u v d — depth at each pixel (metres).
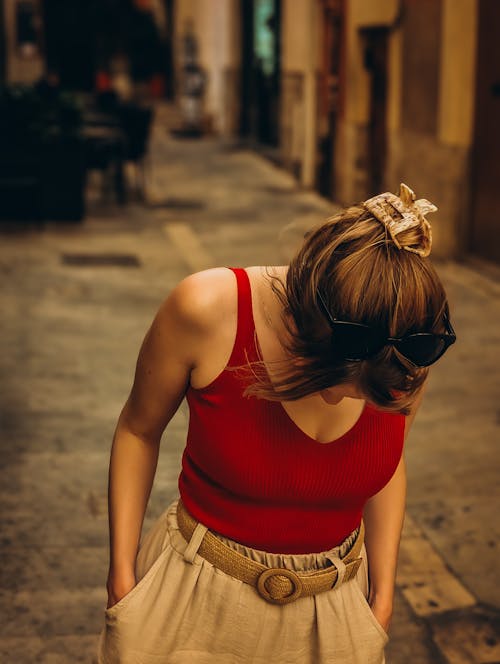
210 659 1.52
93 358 5.66
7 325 6.33
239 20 20.34
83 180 10.66
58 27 28.58
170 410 1.54
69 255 8.80
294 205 12.31
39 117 10.48
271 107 18.14
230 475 1.44
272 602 1.48
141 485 1.60
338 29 12.22
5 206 10.59
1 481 3.89
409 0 9.22
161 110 27.98
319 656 1.52
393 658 2.81
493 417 4.81
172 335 1.45
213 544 1.49
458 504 3.83
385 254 1.27
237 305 1.42
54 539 3.43
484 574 3.31
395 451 1.49
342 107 12.01
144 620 1.52
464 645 2.89
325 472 1.44
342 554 1.54
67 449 4.27
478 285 7.69
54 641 2.82
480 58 8.09
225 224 10.75
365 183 11.67
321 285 1.29
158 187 13.86
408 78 9.34
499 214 7.92
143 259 8.71
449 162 8.43
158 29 28.30
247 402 1.41
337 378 1.32
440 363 5.71
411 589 3.20
